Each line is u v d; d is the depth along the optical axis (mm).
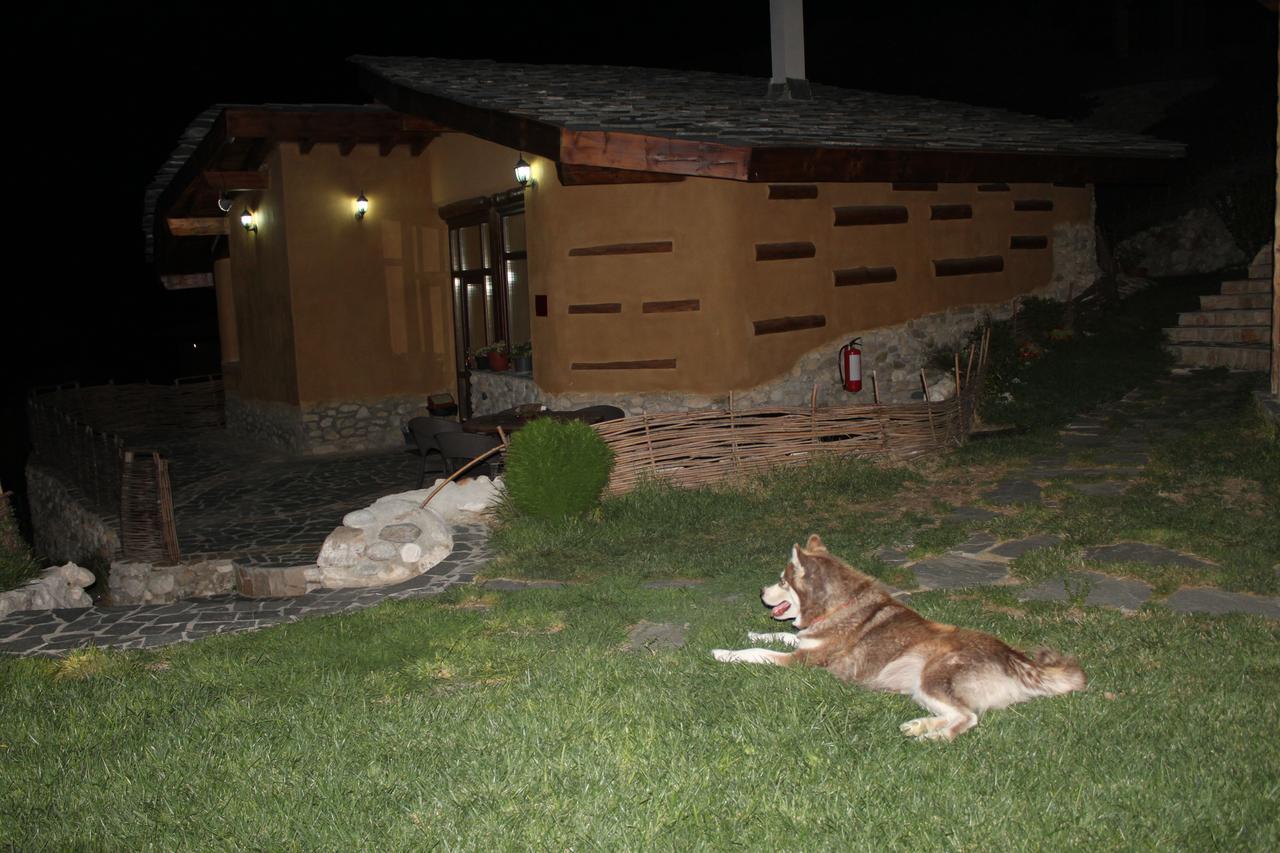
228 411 19031
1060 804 3879
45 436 16469
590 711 4914
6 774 4664
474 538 8789
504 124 11242
